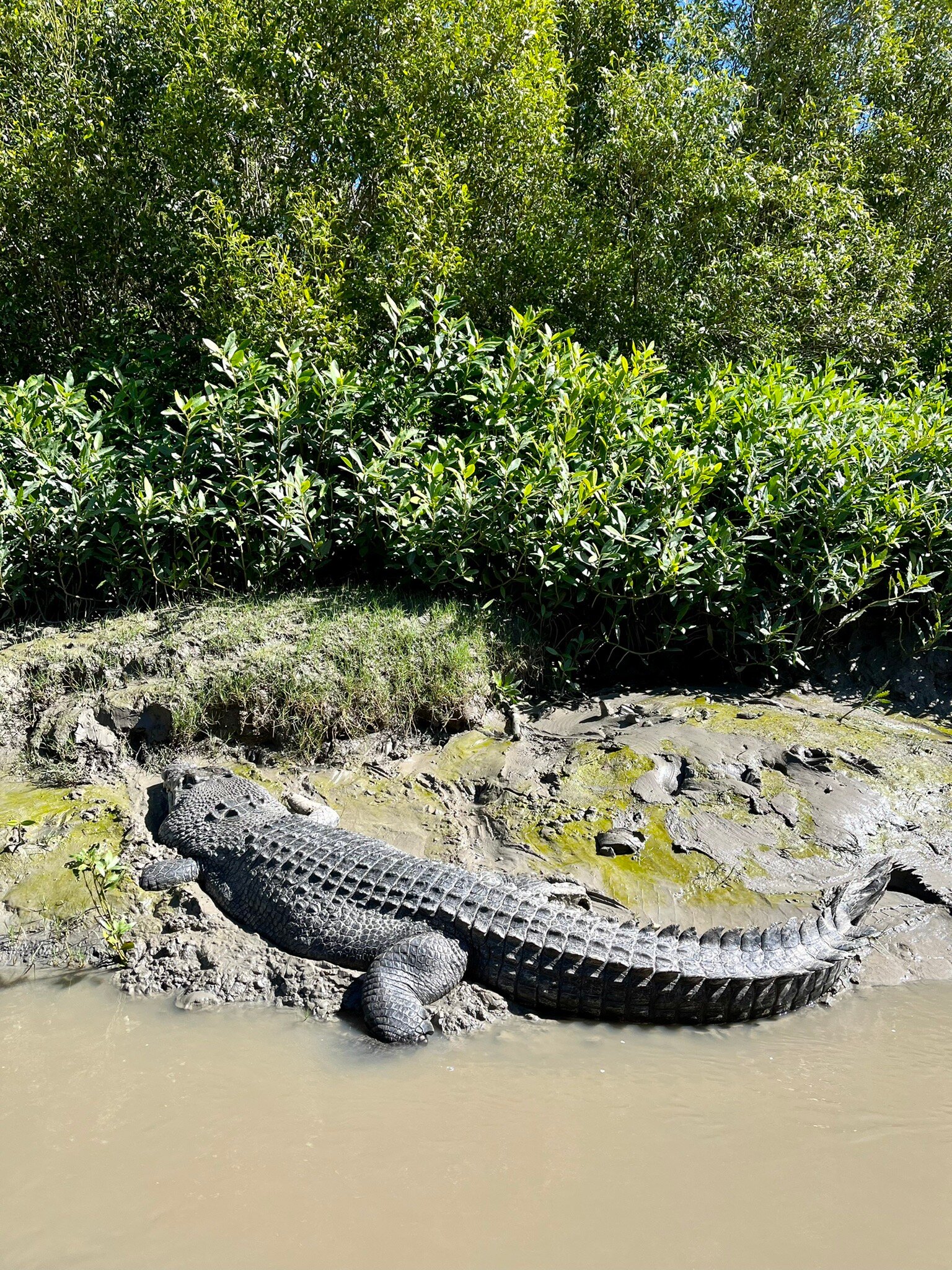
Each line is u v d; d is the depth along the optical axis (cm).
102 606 739
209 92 826
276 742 634
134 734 624
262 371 724
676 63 966
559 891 490
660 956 428
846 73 1131
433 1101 362
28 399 747
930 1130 343
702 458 702
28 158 828
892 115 1088
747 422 738
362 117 887
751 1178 316
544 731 643
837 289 915
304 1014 428
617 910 496
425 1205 303
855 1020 427
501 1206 303
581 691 695
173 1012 428
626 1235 290
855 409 770
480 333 852
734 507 713
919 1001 441
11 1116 351
